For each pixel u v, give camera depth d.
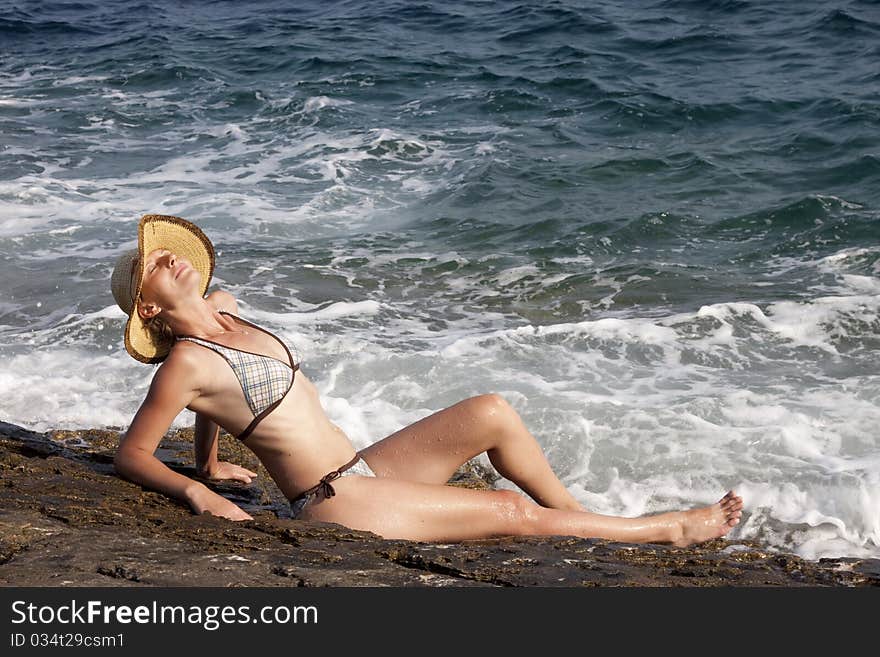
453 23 22.02
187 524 3.87
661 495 5.41
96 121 15.83
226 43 21.30
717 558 3.85
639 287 8.93
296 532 3.83
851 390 6.50
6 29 23.64
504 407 4.48
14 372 7.02
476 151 13.54
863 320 7.69
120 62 19.84
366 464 4.41
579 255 9.85
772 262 9.56
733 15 21.03
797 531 5.04
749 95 15.56
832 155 12.80
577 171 12.62
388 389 6.70
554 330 7.57
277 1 26.31
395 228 10.84
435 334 7.88
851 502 5.17
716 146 13.48
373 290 8.98
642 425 6.01
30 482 4.33
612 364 7.04
